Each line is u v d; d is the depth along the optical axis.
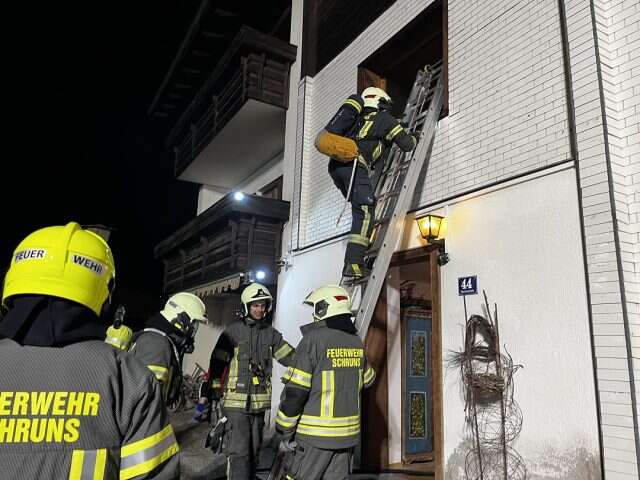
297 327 6.83
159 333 3.09
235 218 8.01
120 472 1.20
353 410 2.96
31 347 1.18
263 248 7.88
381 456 5.15
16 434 1.08
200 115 11.55
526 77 3.88
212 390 4.10
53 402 1.13
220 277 8.59
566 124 3.50
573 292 3.24
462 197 4.25
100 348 1.26
